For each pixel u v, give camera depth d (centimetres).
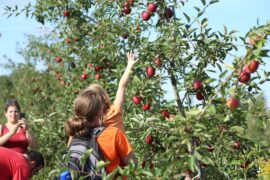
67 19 848
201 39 565
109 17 765
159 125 547
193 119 446
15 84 1772
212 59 568
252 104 513
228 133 483
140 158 585
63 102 1005
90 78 861
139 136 596
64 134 902
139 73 618
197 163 489
